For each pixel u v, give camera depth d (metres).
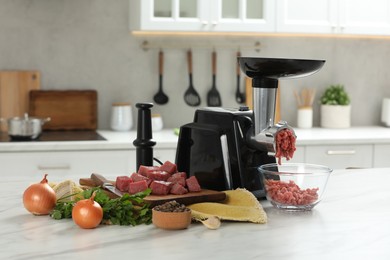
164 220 1.85
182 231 1.85
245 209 1.98
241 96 4.88
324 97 4.96
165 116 4.81
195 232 1.84
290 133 2.17
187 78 4.82
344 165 4.38
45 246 1.69
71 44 4.64
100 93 4.72
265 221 1.95
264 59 2.15
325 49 5.02
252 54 4.89
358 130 4.80
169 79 4.80
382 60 5.11
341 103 4.93
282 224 1.95
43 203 1.99
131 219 1.91
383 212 2.12
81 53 4.66
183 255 1.62
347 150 4.37
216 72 4.86
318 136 4.40
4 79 4.55
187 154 2.42
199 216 1.93
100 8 4.66
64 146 3.97
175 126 4.84
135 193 2.07
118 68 4.72
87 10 4.64
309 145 4.30
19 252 1.63
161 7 4.32
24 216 2.02
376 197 2.34
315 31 4.54
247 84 4.88
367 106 5.13
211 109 2.43
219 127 2.32
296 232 1.85
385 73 5.13
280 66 2.17
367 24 4.64
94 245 1.70
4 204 2.18
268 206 2.21
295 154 4.29
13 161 3.94
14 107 4.57
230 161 2.29
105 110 4.73
